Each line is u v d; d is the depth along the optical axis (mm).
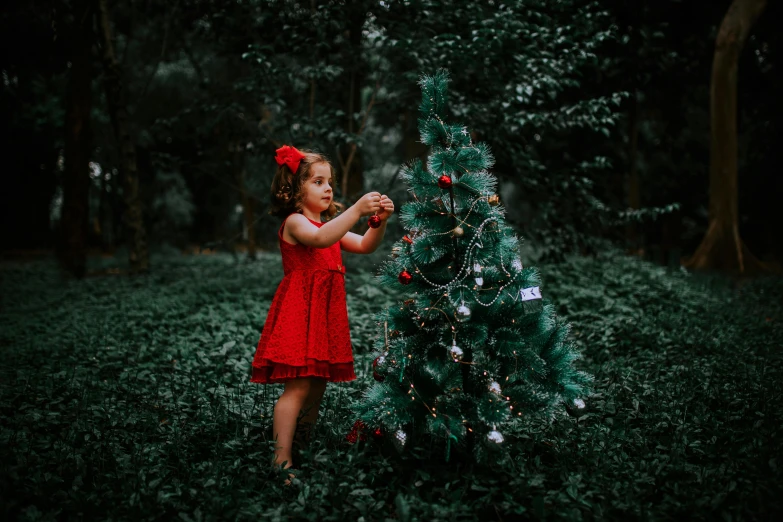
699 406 4184
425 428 3262
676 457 3303
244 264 15078
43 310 9445
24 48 15820
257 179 12477
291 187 3566
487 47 7586
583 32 8391
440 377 3131
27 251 26891
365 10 8539
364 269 10023
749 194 20172
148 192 25391
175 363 5613
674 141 17812
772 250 20938
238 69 14164
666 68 14336
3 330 7719
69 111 13547
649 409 4121
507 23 7484
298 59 9766
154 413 4266
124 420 3973
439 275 3295
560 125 8773
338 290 3525
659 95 15922
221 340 6230
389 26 8516
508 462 3232
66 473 3227
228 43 9344
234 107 9727
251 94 9250
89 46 13680
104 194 28219
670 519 2816
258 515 2842
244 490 3014
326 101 9969
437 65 7957
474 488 2986
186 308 8117
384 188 9578
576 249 10453
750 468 3148
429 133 3293
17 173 25969
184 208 27141
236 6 8859
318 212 3637
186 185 27469
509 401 3234
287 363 3279
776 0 14781
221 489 3035
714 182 13664
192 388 4656
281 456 3326
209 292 9508
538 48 8227
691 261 13656
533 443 3512
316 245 3295
